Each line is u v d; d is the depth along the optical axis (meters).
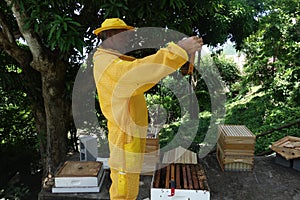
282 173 2.81
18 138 5.12
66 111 3.57
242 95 10.65
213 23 4.68
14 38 3.35
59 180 2.34
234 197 2.37
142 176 2.61
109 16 2.60
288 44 7.40
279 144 3.04
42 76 3.35
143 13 2.70
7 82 3.80
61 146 3.49
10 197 3.86
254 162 3.06
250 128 7.21
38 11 2.50
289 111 7.21
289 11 7.35
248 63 10.31
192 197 1.94
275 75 8.46
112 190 1.50
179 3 2.66
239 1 6.22
